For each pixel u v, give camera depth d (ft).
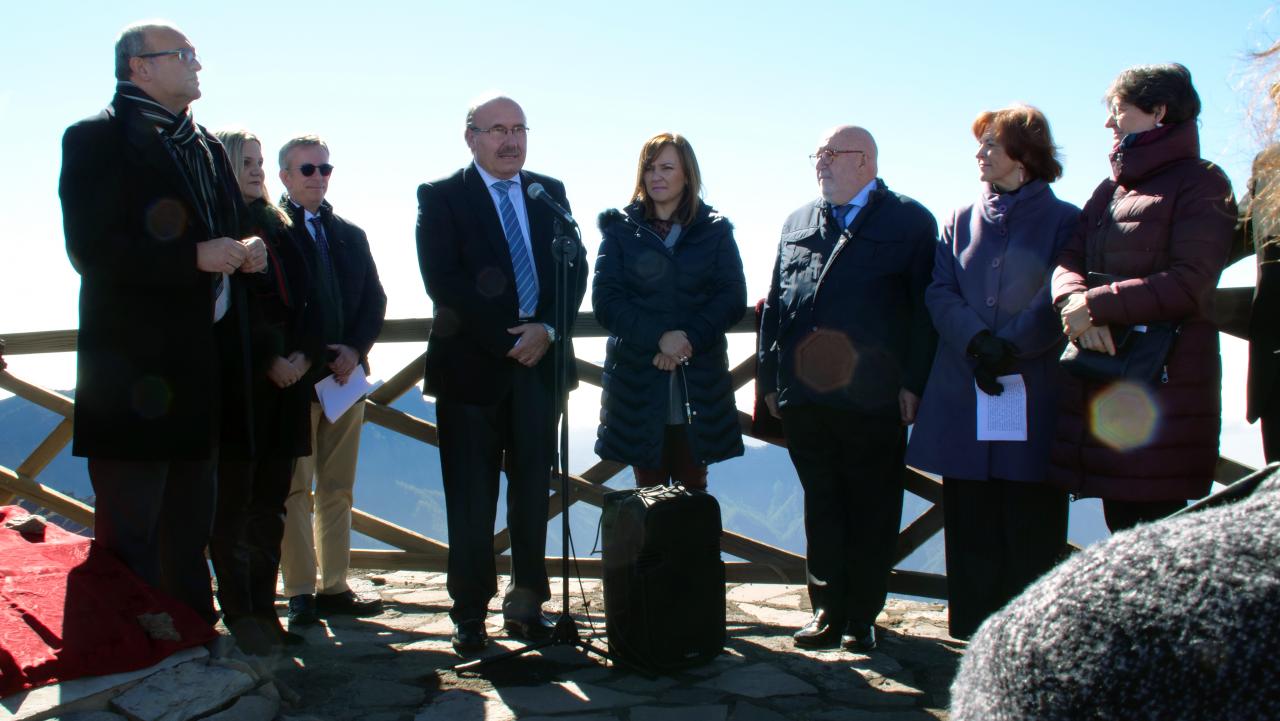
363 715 9.82
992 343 10.81
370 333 14.08
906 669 11.28
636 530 11.03
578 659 11.71
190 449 9.82
